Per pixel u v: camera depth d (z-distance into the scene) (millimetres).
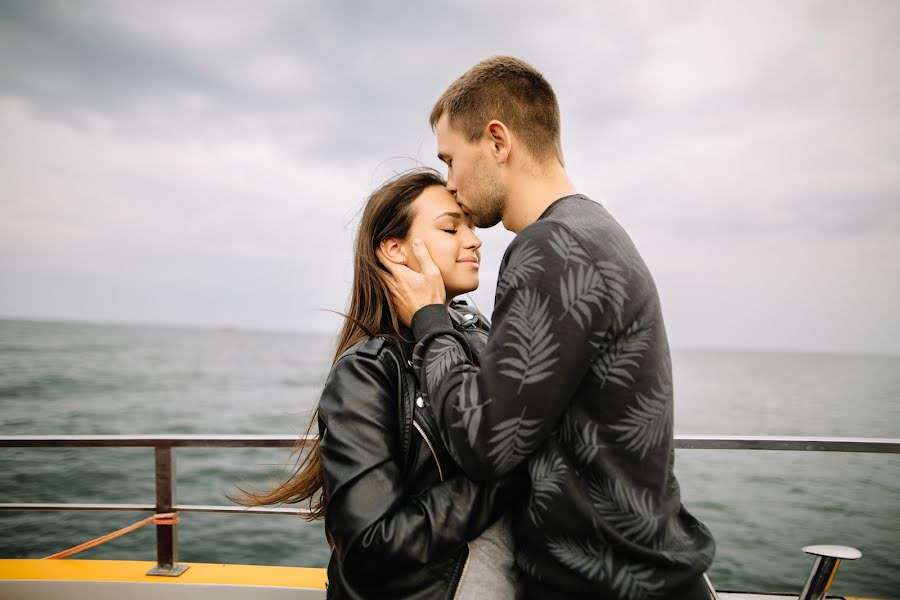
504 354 856
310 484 1351
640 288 907
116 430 22156
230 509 1975
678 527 945
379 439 984
